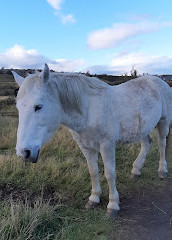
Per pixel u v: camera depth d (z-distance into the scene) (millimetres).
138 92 3416
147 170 4473
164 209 3236
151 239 2594
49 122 2420
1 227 2309
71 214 2990
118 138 3061
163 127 4148
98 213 3070
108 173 2988
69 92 2621
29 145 2182
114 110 2947
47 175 3867
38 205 2904
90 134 2824
